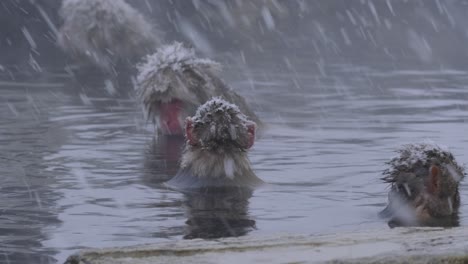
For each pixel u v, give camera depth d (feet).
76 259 19.86
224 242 21.16
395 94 62.49
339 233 22.20
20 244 24.34
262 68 79.61
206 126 33.45
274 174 35.27
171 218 27.63
